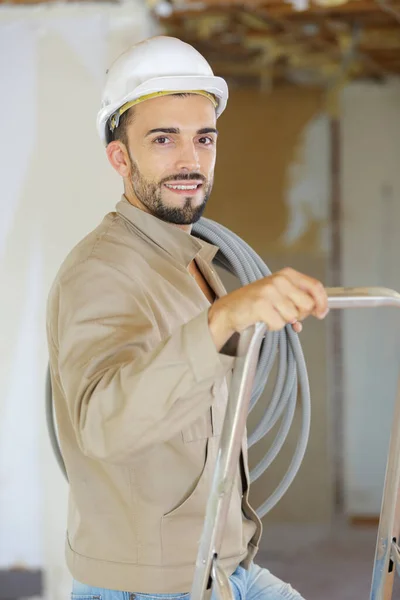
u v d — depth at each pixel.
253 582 1.83
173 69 1.72
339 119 6.62
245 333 1.23
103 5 3.86
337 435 6.69
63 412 1.68
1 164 3.96
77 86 3.91
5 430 4.05
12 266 4.00
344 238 6.66
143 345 1.41
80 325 1.42
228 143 6.62
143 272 1.58
